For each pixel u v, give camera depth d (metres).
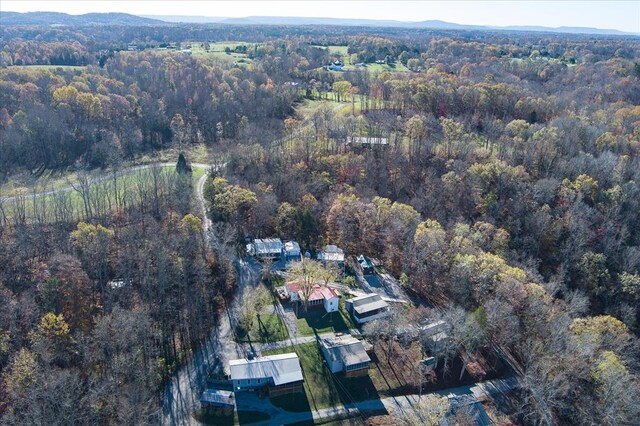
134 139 193.38
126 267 110.88
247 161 166.62
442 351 97.12
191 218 125.81
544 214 136.38
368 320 109.75
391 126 197.75
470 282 109.31
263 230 140.38
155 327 102.19
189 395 88.56
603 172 159.75
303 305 114.50
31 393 73.81
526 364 96.94
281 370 91.69
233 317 109.81
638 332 111.38
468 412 83.69
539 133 177.88
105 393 80.88
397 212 134.00
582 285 123.19
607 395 82.31
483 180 153.62
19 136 168.50
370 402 90.38
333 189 153.12
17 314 91.88
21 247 112.31
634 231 140.12
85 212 137.12
